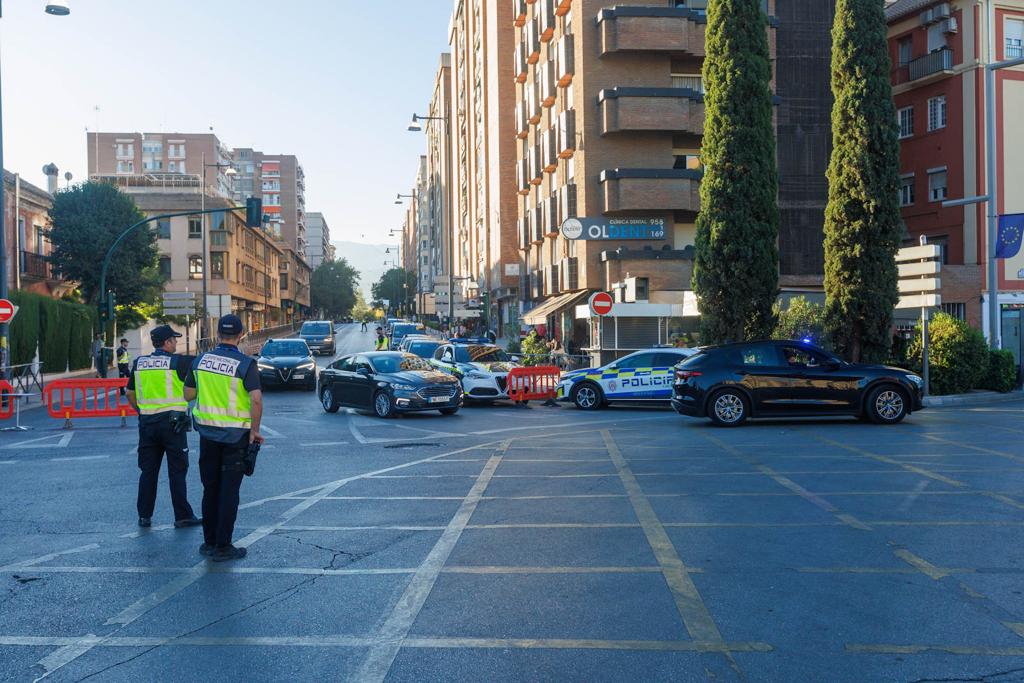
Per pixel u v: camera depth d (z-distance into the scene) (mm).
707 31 23031
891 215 21703
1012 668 4328
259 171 142750
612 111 32375
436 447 13547
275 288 98500
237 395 6809
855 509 8156
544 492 9320
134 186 72688
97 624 5211
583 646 4691
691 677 4246
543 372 22500
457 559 6586
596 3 33375
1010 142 34094
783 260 35625
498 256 51812
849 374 15547
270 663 4520
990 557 6418
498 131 51531
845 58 21859
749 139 22391
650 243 32844
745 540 7027
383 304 132625
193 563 6652
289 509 8656
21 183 39875
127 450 13797
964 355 21641
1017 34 34344
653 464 11195
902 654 4531
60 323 34969
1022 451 11867
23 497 9594
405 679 4273
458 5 76812
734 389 15664
